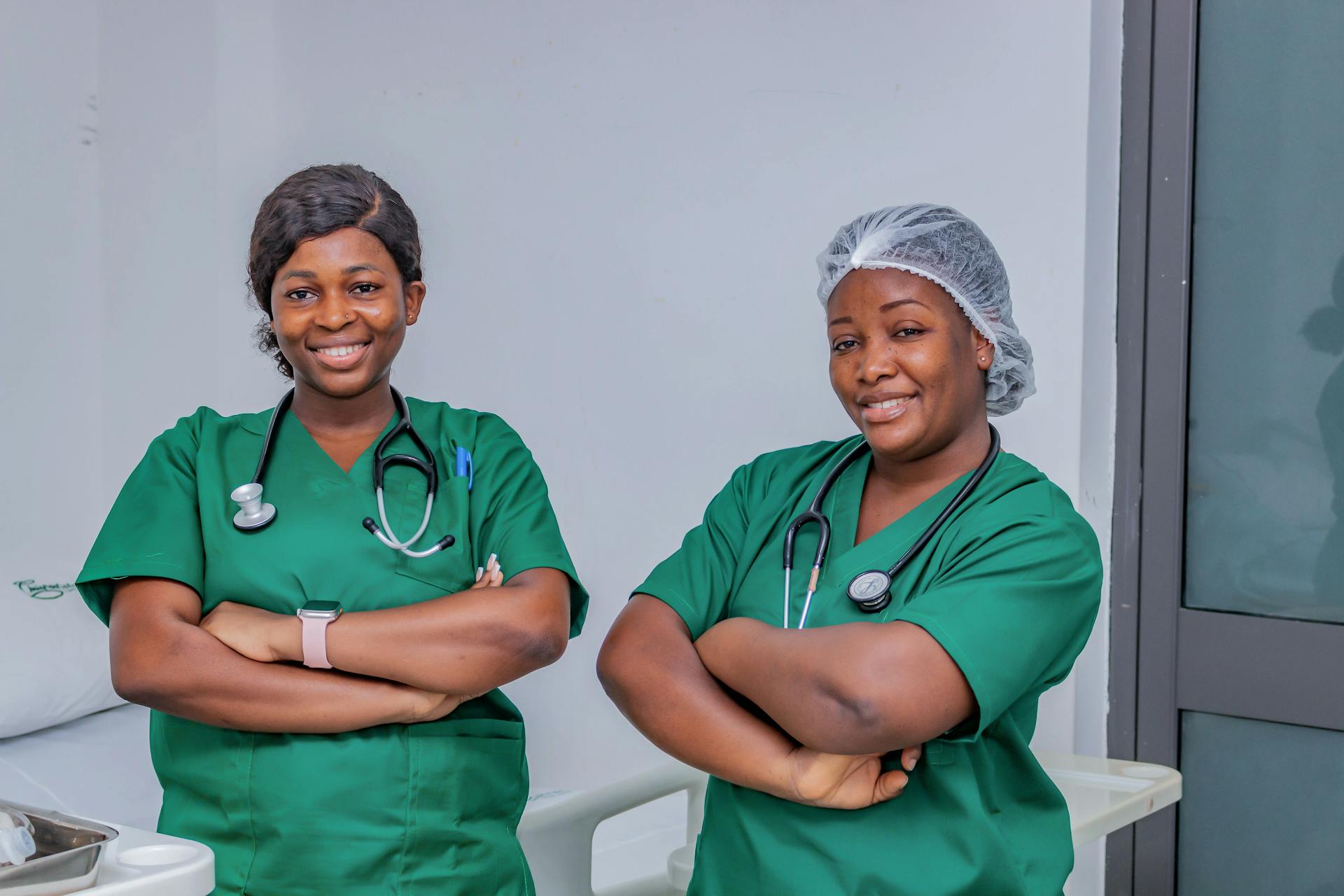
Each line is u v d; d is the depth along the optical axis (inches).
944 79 72.2
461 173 89.6
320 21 94.7
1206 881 68.9
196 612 43.9
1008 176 70.4
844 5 75.4
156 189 95.8
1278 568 66.7
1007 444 71.0
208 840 43.3
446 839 44.2
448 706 43.7
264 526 44.6
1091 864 70.8
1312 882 65.8
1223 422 68.1
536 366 87.2
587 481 85.6
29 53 93.6
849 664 36.6
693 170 80.8
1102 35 68.9
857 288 41.3
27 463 94.3
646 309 82.8
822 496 44.5
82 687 77.6
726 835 41.5
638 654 42.2
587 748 85.4
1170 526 68.7
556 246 86.1
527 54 86.7
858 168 75.2
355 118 93.7
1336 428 65.0
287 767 42.6
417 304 47.2
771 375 78.4
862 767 38.1
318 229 42.8
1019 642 37.3
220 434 47.5
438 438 48.8
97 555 44.0
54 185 95.7
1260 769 67.1
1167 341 68.7
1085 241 68.6
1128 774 56.6
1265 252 66.8
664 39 81.5
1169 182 68.5
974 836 38.3
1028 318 70.0
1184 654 68.6
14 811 35.7
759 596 43.6
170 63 94.6
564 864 55.2
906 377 40.8
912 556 40.6
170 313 95.7
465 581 46.2
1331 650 64.4
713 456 80.7
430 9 90.3
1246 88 67.0
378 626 42.2
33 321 94.4
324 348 43.8
